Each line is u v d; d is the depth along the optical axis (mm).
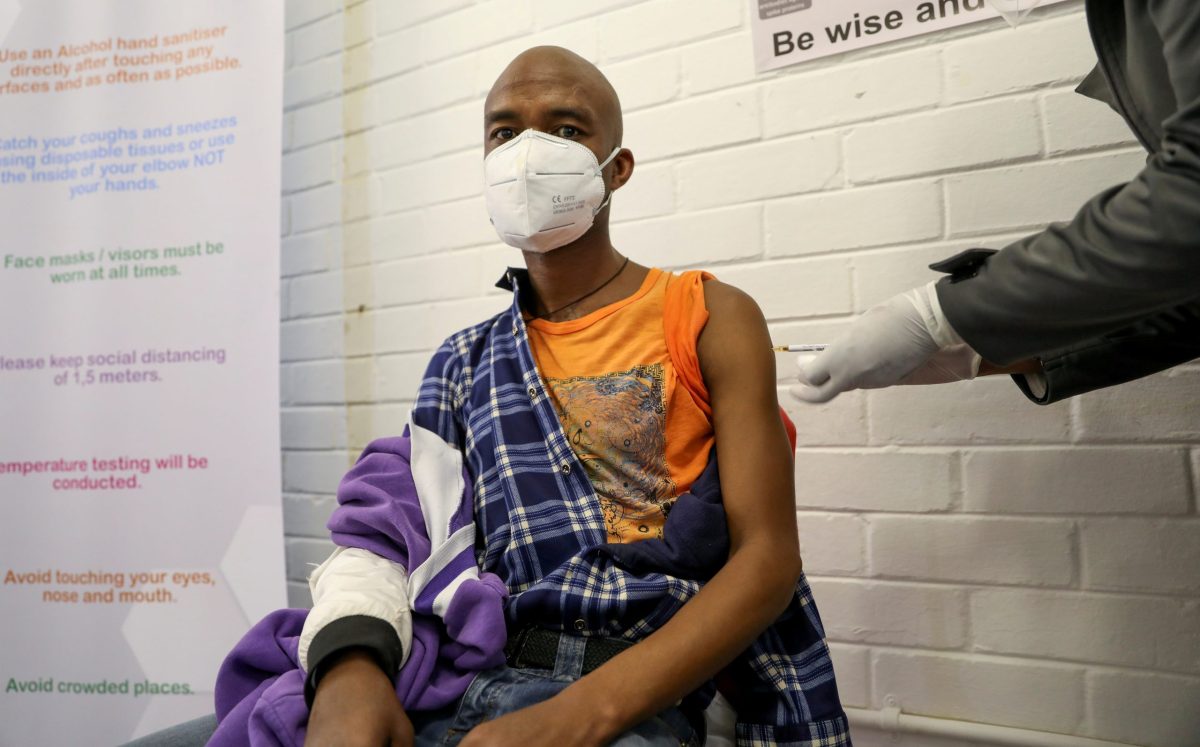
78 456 1721
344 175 1955
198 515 1664
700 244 1484
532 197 931
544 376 921
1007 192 1253
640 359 889
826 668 840
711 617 714
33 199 1795
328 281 1967
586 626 775
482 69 1760
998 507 1241
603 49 1601
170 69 1771
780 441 846
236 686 815
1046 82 1234
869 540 1326
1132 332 956
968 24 1287
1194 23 631
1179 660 1118
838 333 1360
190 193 1734
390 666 741
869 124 1354
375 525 855
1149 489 1150
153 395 1708
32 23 1826
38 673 1681
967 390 1269
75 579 1692
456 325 1778
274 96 1715
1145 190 657
